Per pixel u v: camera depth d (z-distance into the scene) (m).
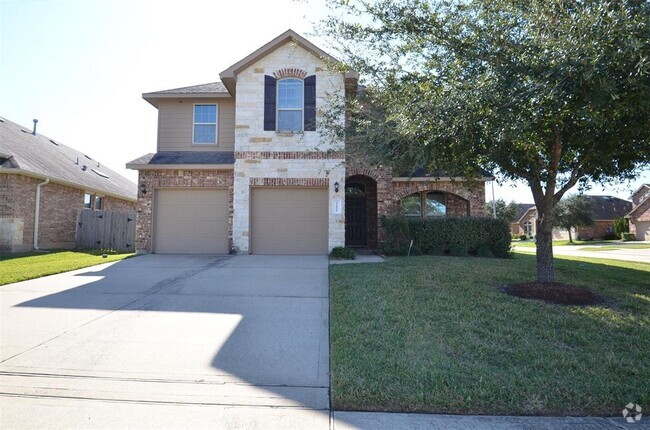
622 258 15.65
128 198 22.84
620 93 4.48
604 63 4.25
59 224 17.14
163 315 5.86
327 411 3.31
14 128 19.33
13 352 4.44
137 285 7.80
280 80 12.77
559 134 6.32
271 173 12.47
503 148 5.98
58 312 5.98
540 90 4.68
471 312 5.72
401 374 3.80
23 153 16.42
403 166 7.25
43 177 15.66
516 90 4.82
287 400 3.48
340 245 12.19
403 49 6.54
